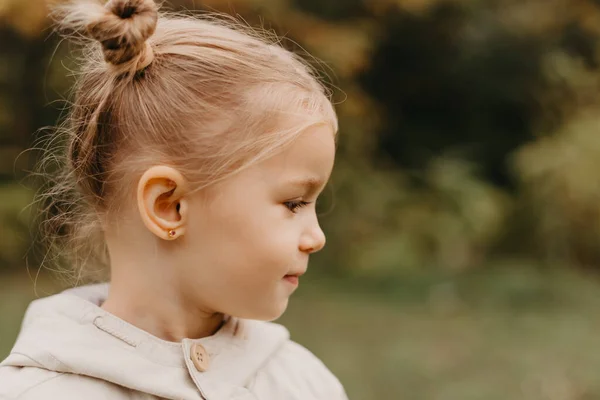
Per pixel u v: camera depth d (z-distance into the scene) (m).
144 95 1.09
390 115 8.28
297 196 1.08
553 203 7.25
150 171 1.04
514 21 8.15
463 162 7.97
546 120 8.32
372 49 7.39
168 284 1.10
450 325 5.04
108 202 1.12
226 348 1.16
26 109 6.30
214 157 1.05
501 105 8.48
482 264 7.10
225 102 1.07
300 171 1.07
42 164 1.34
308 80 1.13
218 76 1.08
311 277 6.45
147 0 1.06
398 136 8.31
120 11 1.05
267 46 1.18
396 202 7.35
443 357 4.32
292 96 1.08
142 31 1.05
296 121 1.07
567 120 8.02
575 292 5.97
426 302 5.69
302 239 1.09
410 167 8.12
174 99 1.07
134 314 1.11
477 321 5.15
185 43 1.12
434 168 7.77
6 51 6.10
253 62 1.11
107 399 1.03
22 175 6.32
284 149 1.06
